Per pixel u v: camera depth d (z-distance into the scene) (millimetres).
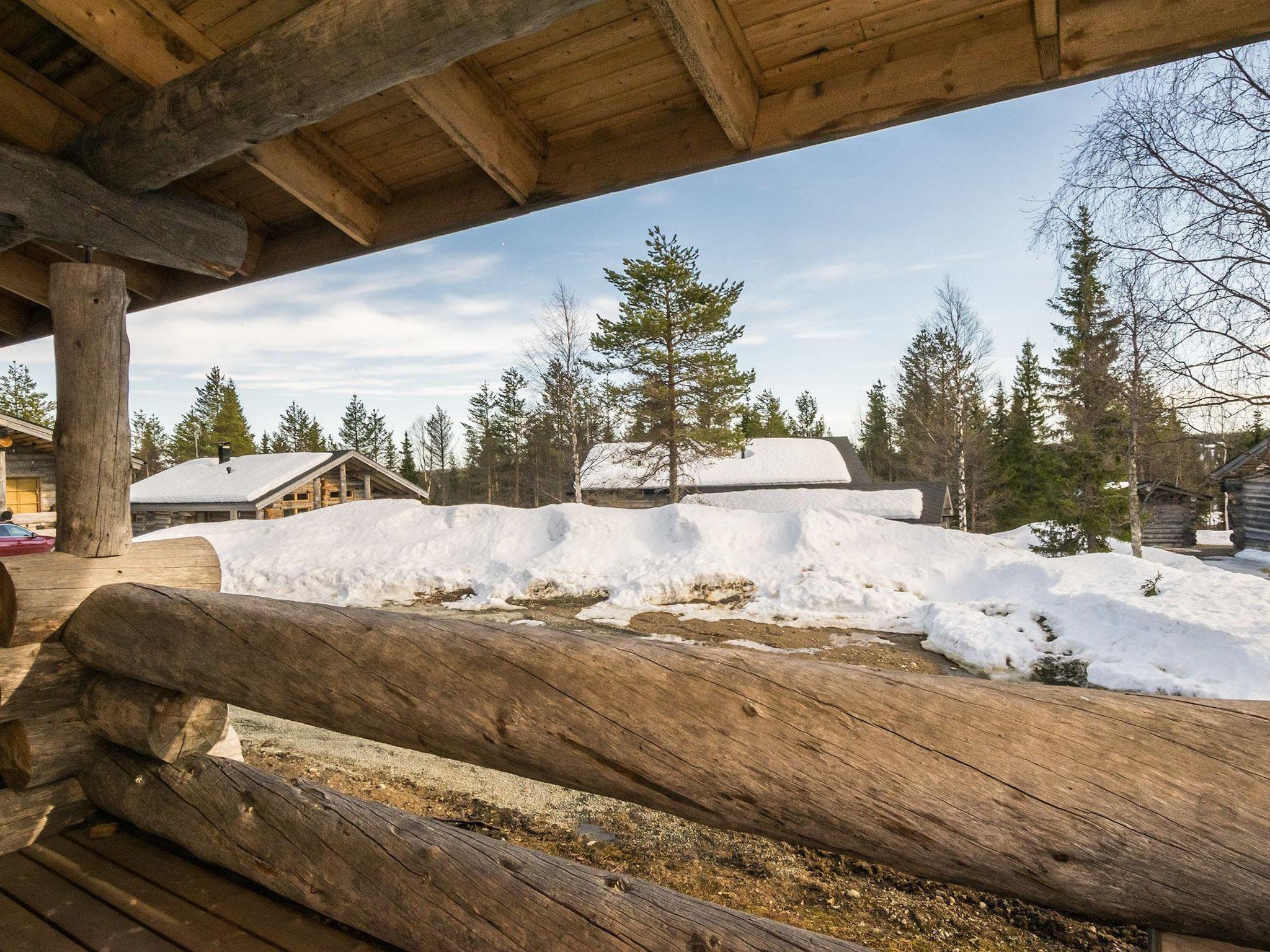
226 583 10898
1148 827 933
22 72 2771
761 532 10938
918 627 7742
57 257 3975
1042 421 32500
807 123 2592
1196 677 5285
